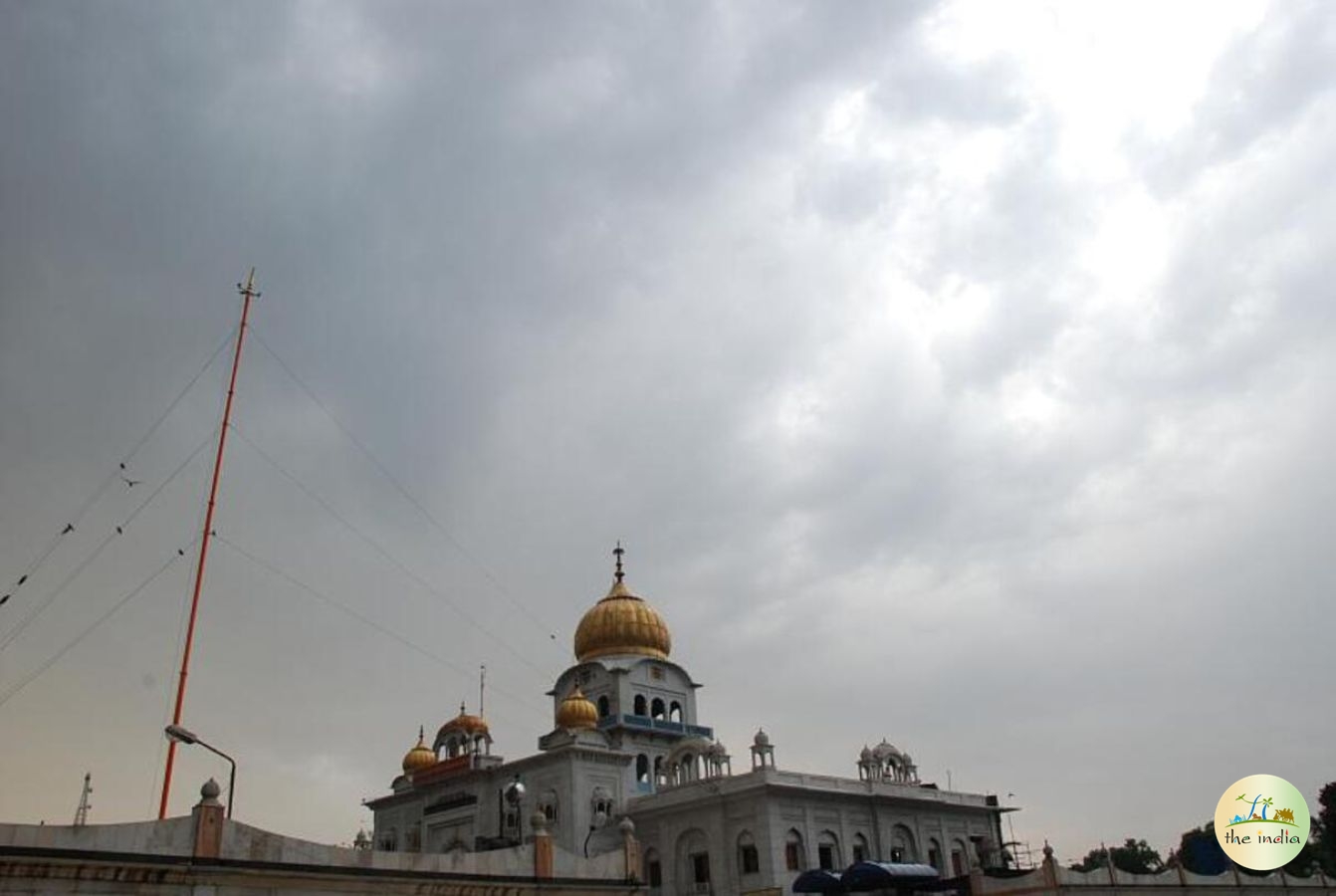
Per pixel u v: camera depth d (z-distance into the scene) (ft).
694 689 309.42
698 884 238.27
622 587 320.50
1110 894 220.43
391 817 296.92
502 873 124.36
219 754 123.03
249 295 152.25
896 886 211.82
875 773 279.69
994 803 290.76
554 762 257.55
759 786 230.89
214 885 101.19
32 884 91.45
